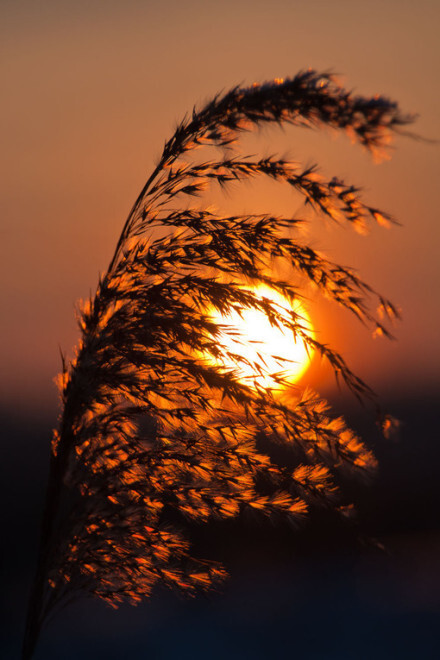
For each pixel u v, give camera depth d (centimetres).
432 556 2850
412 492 2603
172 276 475
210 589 507
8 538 2339
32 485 2339
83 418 487
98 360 473
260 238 447
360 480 437
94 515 484
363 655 2267
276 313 439
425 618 2528
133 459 479
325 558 2903
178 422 475
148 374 473
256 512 465
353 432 434
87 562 485
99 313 485
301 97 407
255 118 439
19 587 2288
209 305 458
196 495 477
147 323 457
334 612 2562
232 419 473
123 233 494
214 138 469
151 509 487
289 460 460
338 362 429
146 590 506
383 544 438
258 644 2303
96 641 2194
